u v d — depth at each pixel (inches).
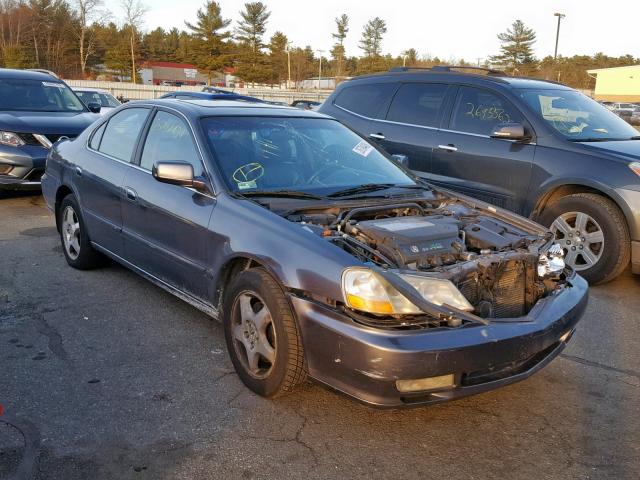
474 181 267.1
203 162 164.7
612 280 241.1
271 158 171.8
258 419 133.1
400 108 299.6
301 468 117.2
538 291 143.8
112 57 3105.3
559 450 126.6
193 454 120.1
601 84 2815.0
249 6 3201.3
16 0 2955.2
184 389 144.6
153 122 191.5
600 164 229.9
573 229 237.0
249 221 145.4
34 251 251.0
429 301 120.0
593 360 170.2
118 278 219.5
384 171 187.6
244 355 146.0
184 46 4060.0
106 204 199.9
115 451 120.0
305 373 132.0
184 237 163.5
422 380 118.5
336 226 143.0
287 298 131.2
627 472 119.6
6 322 179.0
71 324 179.2
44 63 2970.0
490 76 280.5
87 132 225.9
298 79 3521.2
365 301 119.0
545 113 257.0
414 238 133.4
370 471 117.3
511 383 127.7
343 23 3555.6
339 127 199.8
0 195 365.4
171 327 179.5
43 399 137.9
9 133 332.5
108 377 149.2
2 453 117.7
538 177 245.4
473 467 120.0
